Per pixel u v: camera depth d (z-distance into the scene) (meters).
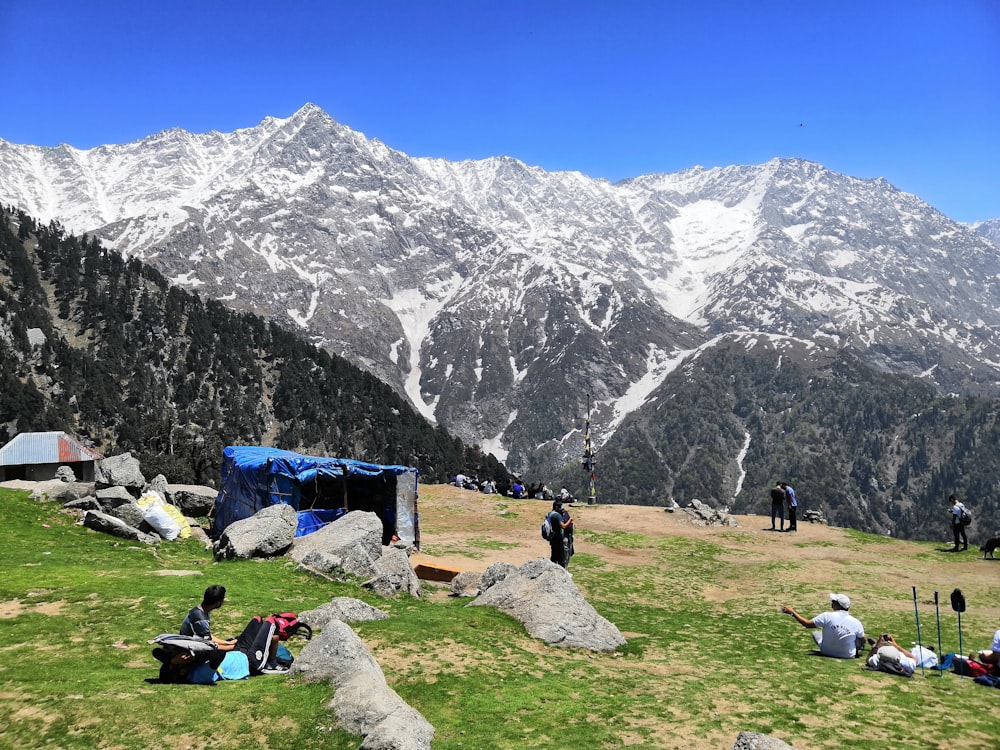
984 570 31.12
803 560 33.47
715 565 32.53
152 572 20.61
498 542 36.31
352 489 34.78
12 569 20.31
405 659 14.72
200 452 117.38
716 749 11.41
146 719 10.49
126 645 14.05
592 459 61.28
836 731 12.27
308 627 15.20
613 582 28.50
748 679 15.45
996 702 13.98
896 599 25.70
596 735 11.70
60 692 11.13
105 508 29.89
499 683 13.91
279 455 32.59
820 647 18.00
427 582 24.72
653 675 15.60
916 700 14.00
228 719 10.78
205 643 12.44
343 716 10.92
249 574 20.70
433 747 10.86
